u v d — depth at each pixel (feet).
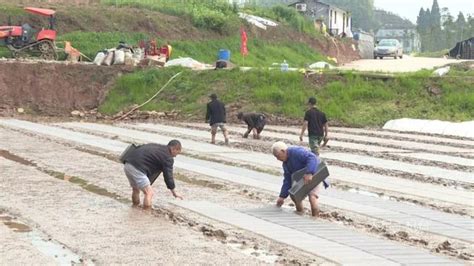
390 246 68.80
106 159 127.34
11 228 73.61
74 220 77.51
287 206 88.53
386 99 213.87
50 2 294.05
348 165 126.00
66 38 263.90
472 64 271.69
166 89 232.53
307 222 79.20
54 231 72.08
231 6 339.98
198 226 76.13
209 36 306.96
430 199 95.61
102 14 284.00
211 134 163.43
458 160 134.31
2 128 178.29
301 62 321.93
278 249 67.26
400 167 124.16
